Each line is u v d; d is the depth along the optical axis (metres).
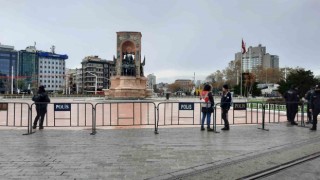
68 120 18.62
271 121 18.88
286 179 6.79
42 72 160.62
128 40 55.56
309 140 11.59
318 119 20.33
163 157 8.70
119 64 55.56
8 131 13.56
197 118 20.06
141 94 53.91
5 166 7.62
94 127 13.04
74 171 7.23
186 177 6.83
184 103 14.27
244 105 15.14
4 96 71.50
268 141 11.34
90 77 150.00
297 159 8.56
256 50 170.38
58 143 10.70
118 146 10.22
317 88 14.43
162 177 6.80
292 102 16.23
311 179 6.80
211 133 13.21
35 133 12.98
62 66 167.50
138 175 6.95
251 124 16.62
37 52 158.88
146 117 20.53
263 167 7.68
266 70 122.81
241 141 11.30
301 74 41.62
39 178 6.67
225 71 125.31
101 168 7.50
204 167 7.65
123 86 53.12
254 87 85.38
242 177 6.86
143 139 11.59
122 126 15.54
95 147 10.03
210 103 13.84
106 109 27.41
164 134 12.84
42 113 14.32
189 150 9.66
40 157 8.57
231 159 8.49
